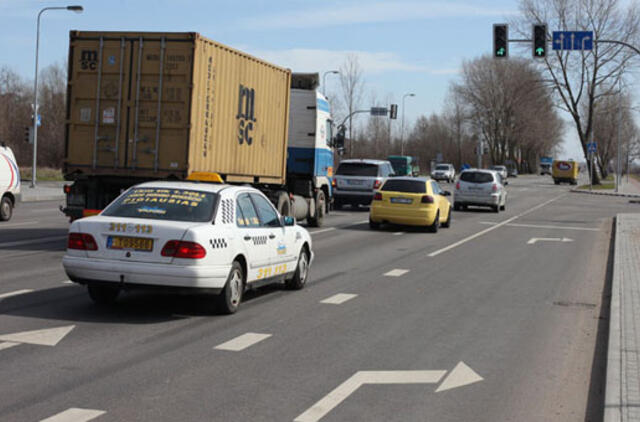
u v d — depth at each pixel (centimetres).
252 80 1717
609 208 4000
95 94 1484
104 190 1532
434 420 541
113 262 834
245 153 1706
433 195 2259
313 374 653
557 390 634
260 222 987
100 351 705
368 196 3050
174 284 824
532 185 8156
